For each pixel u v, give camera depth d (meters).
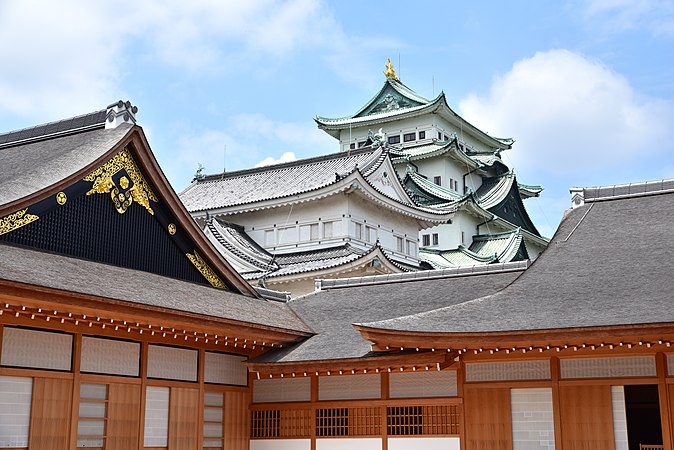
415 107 88.38
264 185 55.97
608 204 27.77
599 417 20.36
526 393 21.31
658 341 18.53
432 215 56.06
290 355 23.81
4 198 20.83
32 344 19.36
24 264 18.88
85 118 28.38
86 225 22.64
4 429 18.52
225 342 23.36
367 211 51.19
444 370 22.50
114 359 21.33
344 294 29.56
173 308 20.33
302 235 50.06
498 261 71.25
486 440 21.53
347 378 23.98
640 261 22.66
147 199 24.78
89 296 18.27
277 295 29.92
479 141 97.50
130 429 21.44
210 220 50.41
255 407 25.30
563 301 20.98
